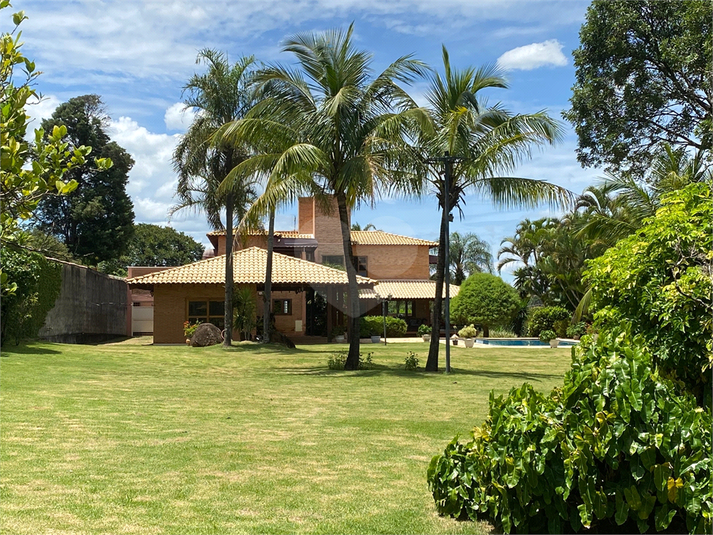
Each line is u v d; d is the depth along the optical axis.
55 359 17.27
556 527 4.24
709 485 3.96
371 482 5.62
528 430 4.31
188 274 32.12
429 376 16.39
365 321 36.09
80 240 46.62
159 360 19.91
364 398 11.82
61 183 2.75
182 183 25.09
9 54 2.78
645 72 24.17
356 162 14.60
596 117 24.97
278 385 14.00
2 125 2.62
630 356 4.32
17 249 2.84
